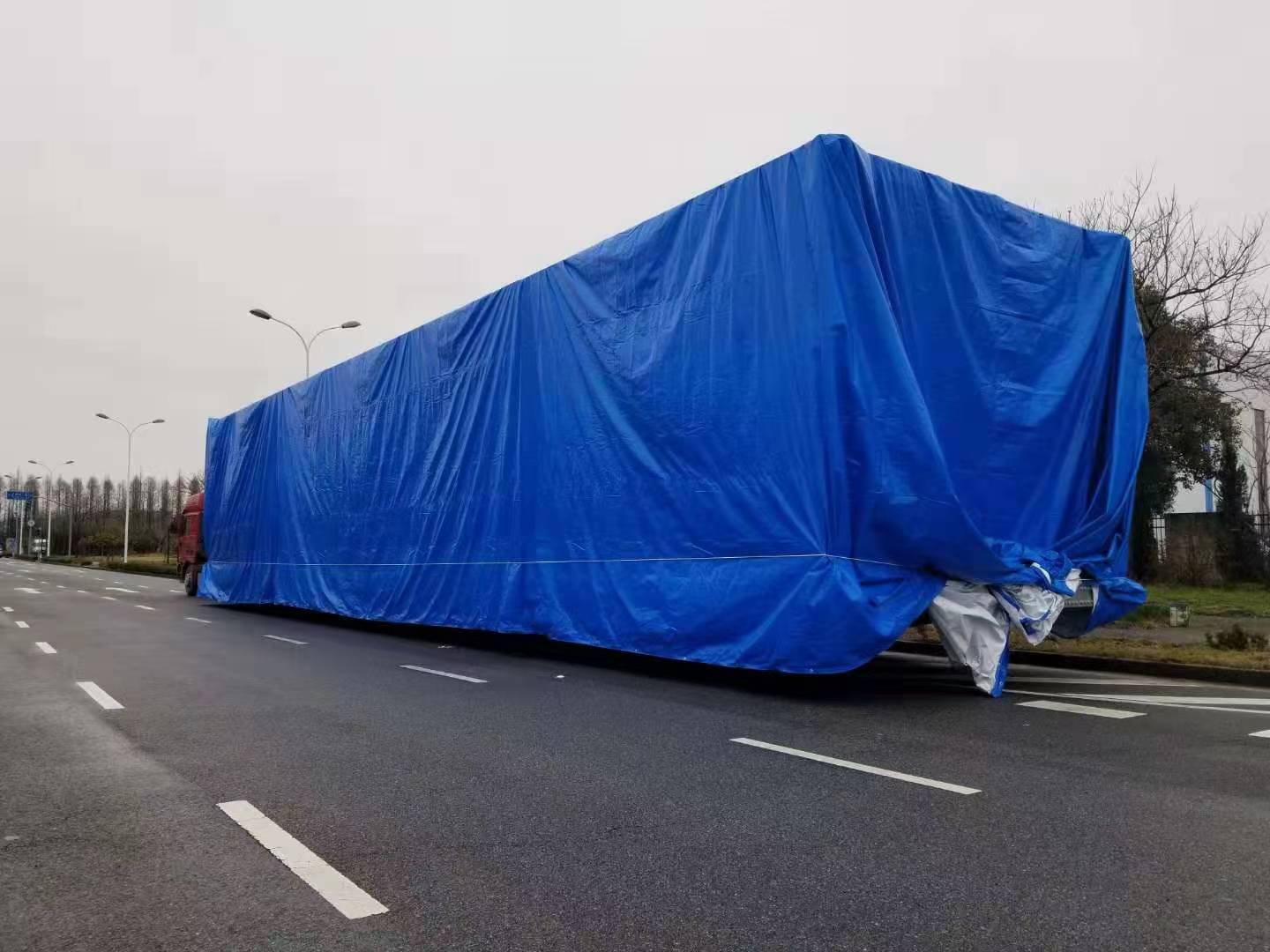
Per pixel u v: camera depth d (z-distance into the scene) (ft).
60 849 13.48
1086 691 29.60
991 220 32.63
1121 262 35.70
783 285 29.12
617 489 34.96
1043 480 32.50
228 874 12.39
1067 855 13.00
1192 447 74.79
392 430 52.19
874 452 27.20
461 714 24.99
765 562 28.78
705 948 10.00
